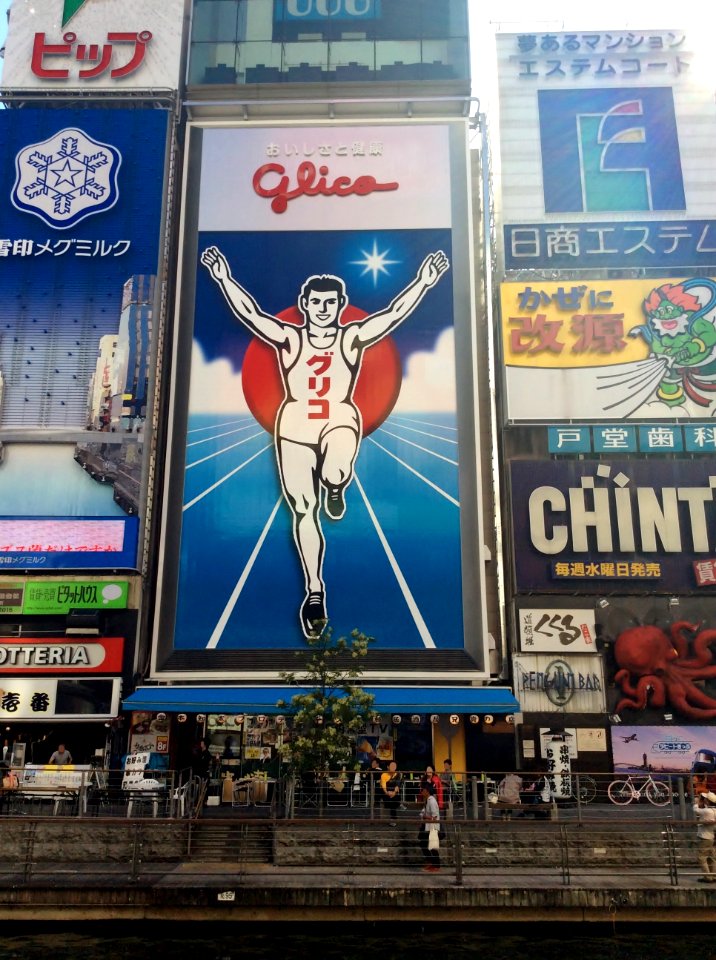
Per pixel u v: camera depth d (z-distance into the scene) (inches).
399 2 1758.1
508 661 1466.5
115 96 1694.1
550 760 1365.7
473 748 1446.9
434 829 867.4
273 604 1444.4
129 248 1596.9
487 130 1731.1
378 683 1401.3
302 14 1749.5
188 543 1471.5
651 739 1390.3
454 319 1569.9
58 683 1386.6
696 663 1424.7
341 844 887.7
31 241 1601.9
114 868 863.7
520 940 762.8
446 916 778.8
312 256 1604.3
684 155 1696.6
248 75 1707.7
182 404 1535.4
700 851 828.6
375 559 1462.8
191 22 1747.0
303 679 1112.8
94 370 1542.8
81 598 1430.9
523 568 1473.9
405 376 1546.5
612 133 1710.1
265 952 729.6
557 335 1590.8
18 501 1481.3
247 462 1510.8
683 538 1481.3
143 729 1392.7
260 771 1368.1
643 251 1647.4
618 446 1531.7
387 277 1594.5
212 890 781.3
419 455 1508.4
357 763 1148.5
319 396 1539.1
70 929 775.7
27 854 824.9
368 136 1670.8
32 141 1651.1
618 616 1449.3
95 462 1499.8
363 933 773.3
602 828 900.6
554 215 1670.8
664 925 781.3
